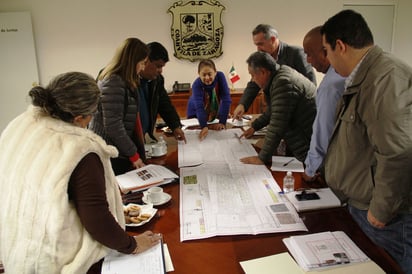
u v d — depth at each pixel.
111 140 1.85
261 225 1.30
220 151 2.14
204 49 4.63
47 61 4.52
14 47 4.38
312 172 1.63
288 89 1.87
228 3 4.50
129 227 1.31
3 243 1.08
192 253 1.15
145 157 2.07
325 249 1.12
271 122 1.93
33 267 1.02
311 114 1.92
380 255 1.11
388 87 1.10
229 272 1.05
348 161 1.30
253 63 1.97
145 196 1.53
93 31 4.46
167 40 4.58
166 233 1.28
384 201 1.14
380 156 1.13
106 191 1.09
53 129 1.01
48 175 0.96
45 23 4.38
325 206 1.42
